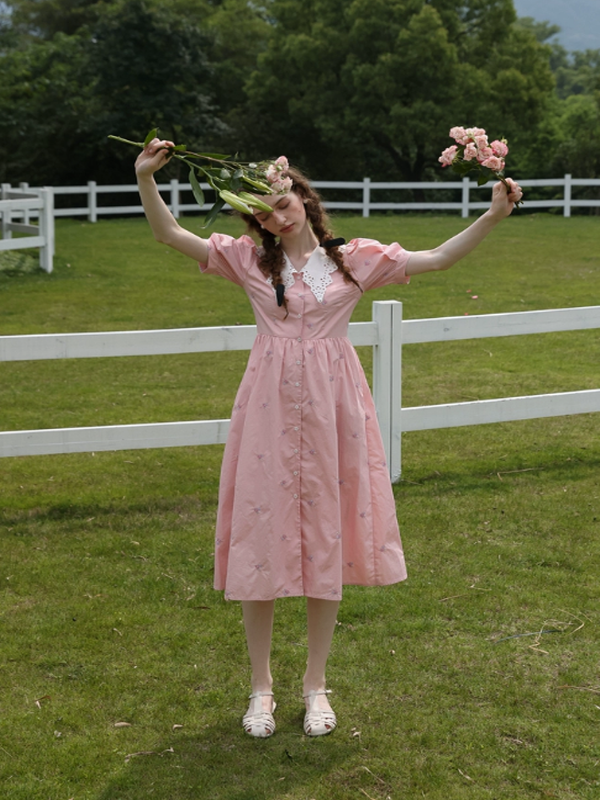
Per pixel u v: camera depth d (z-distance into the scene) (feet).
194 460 19.43
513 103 89.20
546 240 55.72
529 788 8.81
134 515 15.98
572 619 12.03
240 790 8.84
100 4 116.88
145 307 37.01
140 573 13.61
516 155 100.01
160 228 9.43
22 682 10.71
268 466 9.30
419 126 85.71
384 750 9.41
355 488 9.53
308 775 9.05
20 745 9.54
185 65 89.30
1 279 42.06
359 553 9.60
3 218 46.42
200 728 9.86
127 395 24.81
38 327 33.06
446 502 16.29
